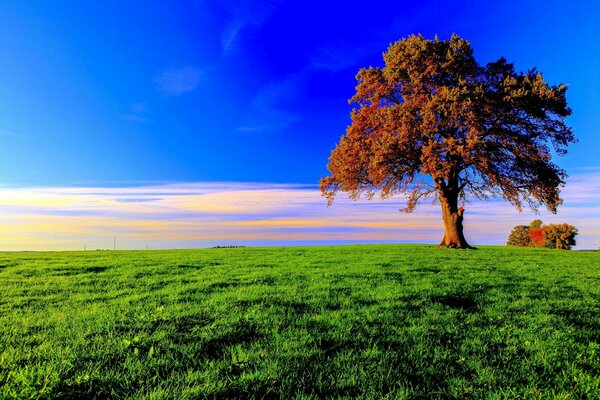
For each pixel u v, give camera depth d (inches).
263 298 350.0
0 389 161.2
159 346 221.5
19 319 284.4
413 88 1075.3
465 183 1190.3
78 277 508.1
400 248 1116.5
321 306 321.4
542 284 454.9
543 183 1050.7
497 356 213.0
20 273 548.7
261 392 168.6
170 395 162.7
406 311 305.7
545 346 228.4
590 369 197.5
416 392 169.5
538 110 1001.5
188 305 322.7
